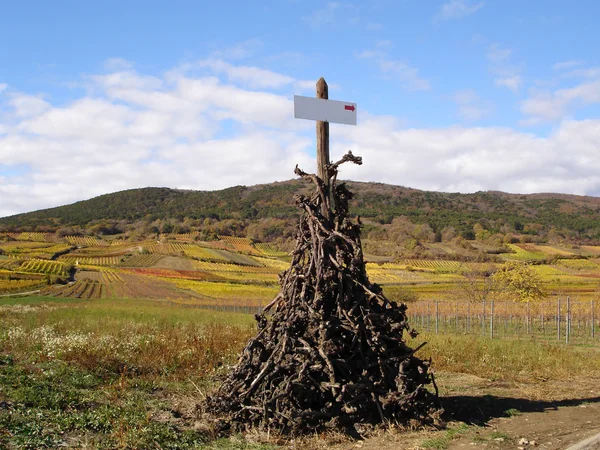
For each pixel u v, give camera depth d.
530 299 38.78
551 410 7.89
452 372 11.14
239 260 103.12
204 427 6.67
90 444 5.94
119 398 7.87
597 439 6.17
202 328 16.27
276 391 6.67
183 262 100.19
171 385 8.93
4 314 22.91
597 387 9.84
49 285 73.12
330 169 7.68
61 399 7.37
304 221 7.73
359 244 7.72
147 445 5.93
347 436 6.37
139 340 12.04
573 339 22.55
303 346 7.02
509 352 13.19
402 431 6.60
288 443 6.19
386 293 40.16
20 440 5.79
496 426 6.98
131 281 80.06
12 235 138.38
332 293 7.34
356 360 7.14
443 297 49.94
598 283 62.50
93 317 20.98
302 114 7.63
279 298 7.56
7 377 8.20
